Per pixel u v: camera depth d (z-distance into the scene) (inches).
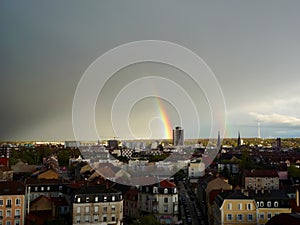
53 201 5383.9
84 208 4918.8
